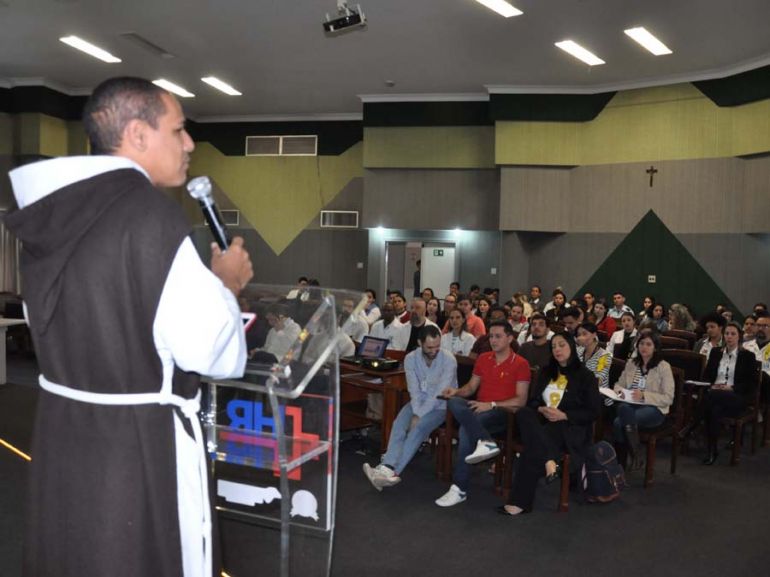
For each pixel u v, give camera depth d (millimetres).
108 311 1021
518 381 4508
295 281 14078
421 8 7973
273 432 1692
